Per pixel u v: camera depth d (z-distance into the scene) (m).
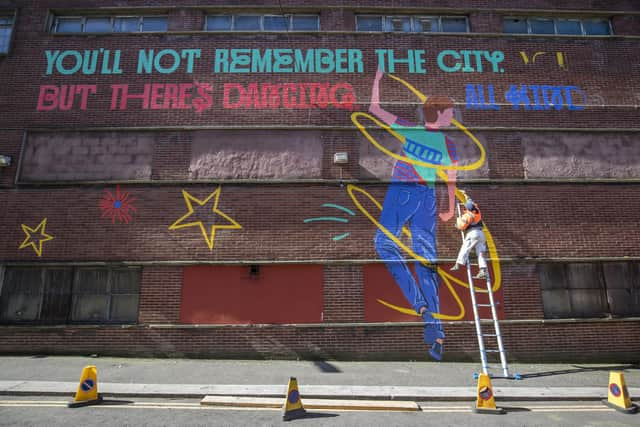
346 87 11.09
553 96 11.22
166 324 9.53
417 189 10.45
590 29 12.04
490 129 10.85
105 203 10.20
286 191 10.34
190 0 11.68
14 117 10.72
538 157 10.76
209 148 10.58
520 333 9.69
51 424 5.52
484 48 11.51
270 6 11.65
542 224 10.30
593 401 7.16
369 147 10.69
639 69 11.55
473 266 9.99
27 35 11.34
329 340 9.52
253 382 7.62
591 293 10.07
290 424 5.74
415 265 9.98
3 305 9.73
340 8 11.70
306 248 9.99
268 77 11.10
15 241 9.96
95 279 9.92
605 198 10.54
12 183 10.27
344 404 6.59
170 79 11.05
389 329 9.62
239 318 9.60
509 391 7.38
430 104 11.04
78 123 10.70
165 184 10.31
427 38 11.52
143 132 10.64
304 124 10.79
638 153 10.94
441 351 9.51
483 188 10.50
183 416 6.00
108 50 11.24
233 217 10.15
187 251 9.94
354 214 10.24
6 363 8.65
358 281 9.87
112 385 7.26
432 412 6.44
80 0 11.69
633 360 9.67
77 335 9.52
